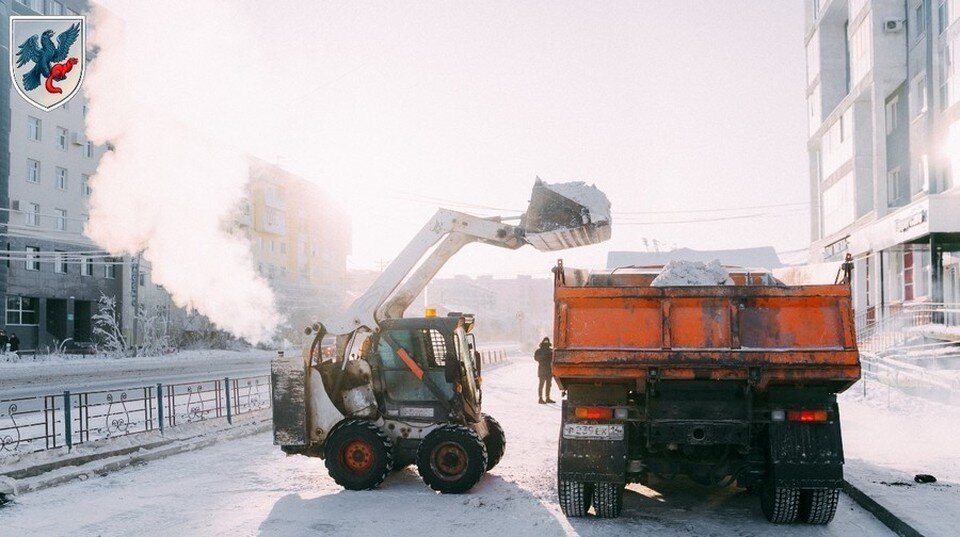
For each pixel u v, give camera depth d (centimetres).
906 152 2770
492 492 800
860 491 738
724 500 775
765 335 647
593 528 657
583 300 668
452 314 910
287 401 845
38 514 704
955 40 2319
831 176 3597
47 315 4738
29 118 4550
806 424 652
